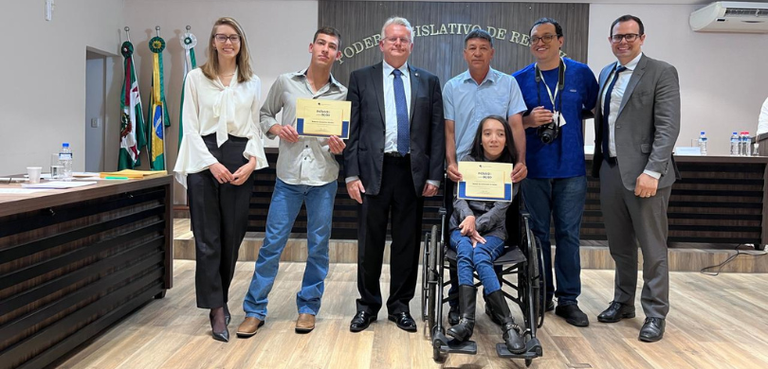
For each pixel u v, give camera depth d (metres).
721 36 6.19
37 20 4.75
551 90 3.01
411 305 3.31
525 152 3.03
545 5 6.18
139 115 6.12
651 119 2.80
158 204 3.25
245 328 2.68
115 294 2.73
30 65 4.67
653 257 2.79
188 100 2.59
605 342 2.70
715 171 4.39
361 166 2.68
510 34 6.20
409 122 2.67
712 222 4.41
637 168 2.81
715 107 6.25
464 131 2.85
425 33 6.22
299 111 2.60
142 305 3.19
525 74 3.09
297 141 2.69
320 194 2.75
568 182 3.00
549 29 2.90
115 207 2.72
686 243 4.68
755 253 4.34
